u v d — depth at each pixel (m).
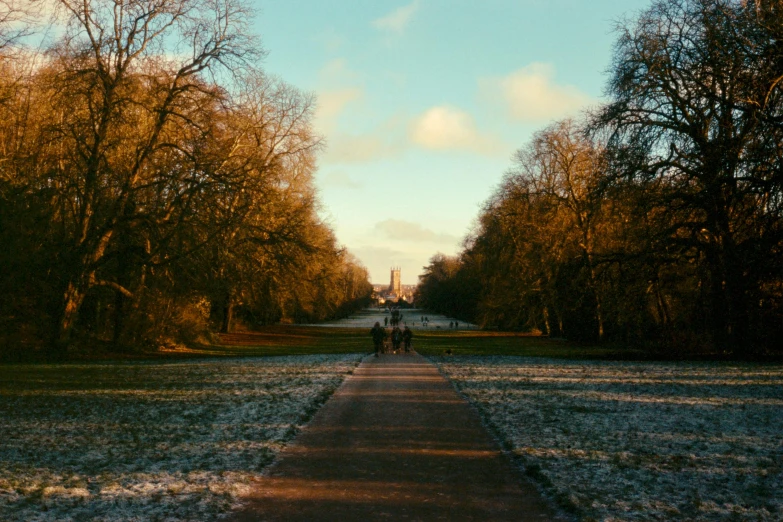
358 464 8.95
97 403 15.78
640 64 26.31
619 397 15.88
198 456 9.52
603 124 27.48
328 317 95.75
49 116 30.12
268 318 62.47
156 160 30.88
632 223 29.30
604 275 31.97
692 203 26.92
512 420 12.34
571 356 32.47
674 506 6.87
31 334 30.73
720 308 28.64
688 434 10.95
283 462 9.09
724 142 24.44
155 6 28.28
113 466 9.00
